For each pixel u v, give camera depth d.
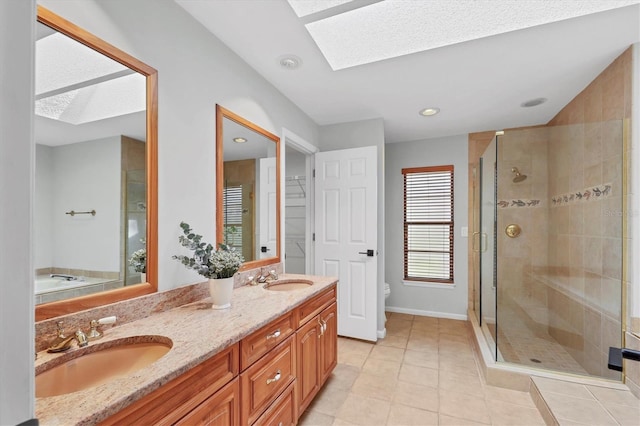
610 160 2.13
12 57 0.32
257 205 2.29
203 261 1.52
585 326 2.38
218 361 1.09
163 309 1.45
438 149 3.96
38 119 1.07
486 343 2.73
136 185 1.37
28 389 0.33
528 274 2.92
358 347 2.90
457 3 1.59
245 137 2.16
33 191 0.33
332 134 3.44
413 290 4.04
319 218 3.29
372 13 1.68
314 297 1.97
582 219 2.46
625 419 1.64
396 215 4.16
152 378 0.82
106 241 1.24
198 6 1.61
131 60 1.34
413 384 2.22
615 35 1.81
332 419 1.82
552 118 3.29
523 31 1.78
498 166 2.98
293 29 1.80
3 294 0.30
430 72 2.29
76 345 1.03
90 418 0.66
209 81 1.81
